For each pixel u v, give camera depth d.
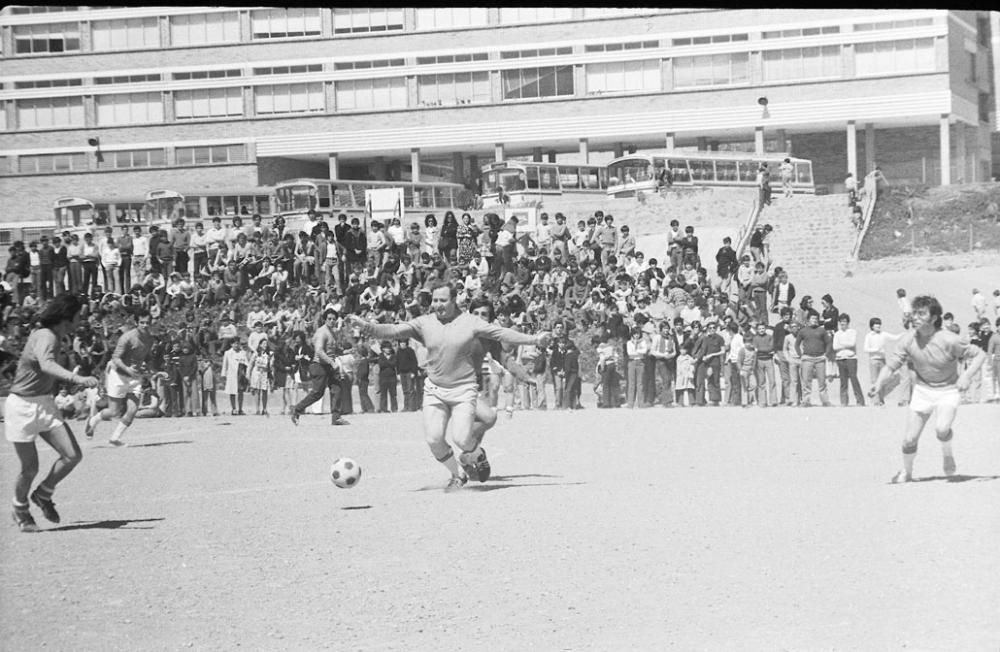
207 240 60.12
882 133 102.94
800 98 99.25
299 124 107.69
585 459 22.97
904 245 72.56
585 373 47.25
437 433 18.73
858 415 32.62
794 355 37.91
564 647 10.06
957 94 99.81
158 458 26.06
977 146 106.81
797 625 10.53
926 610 10.92
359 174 114.06
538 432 29.47
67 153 109.12
